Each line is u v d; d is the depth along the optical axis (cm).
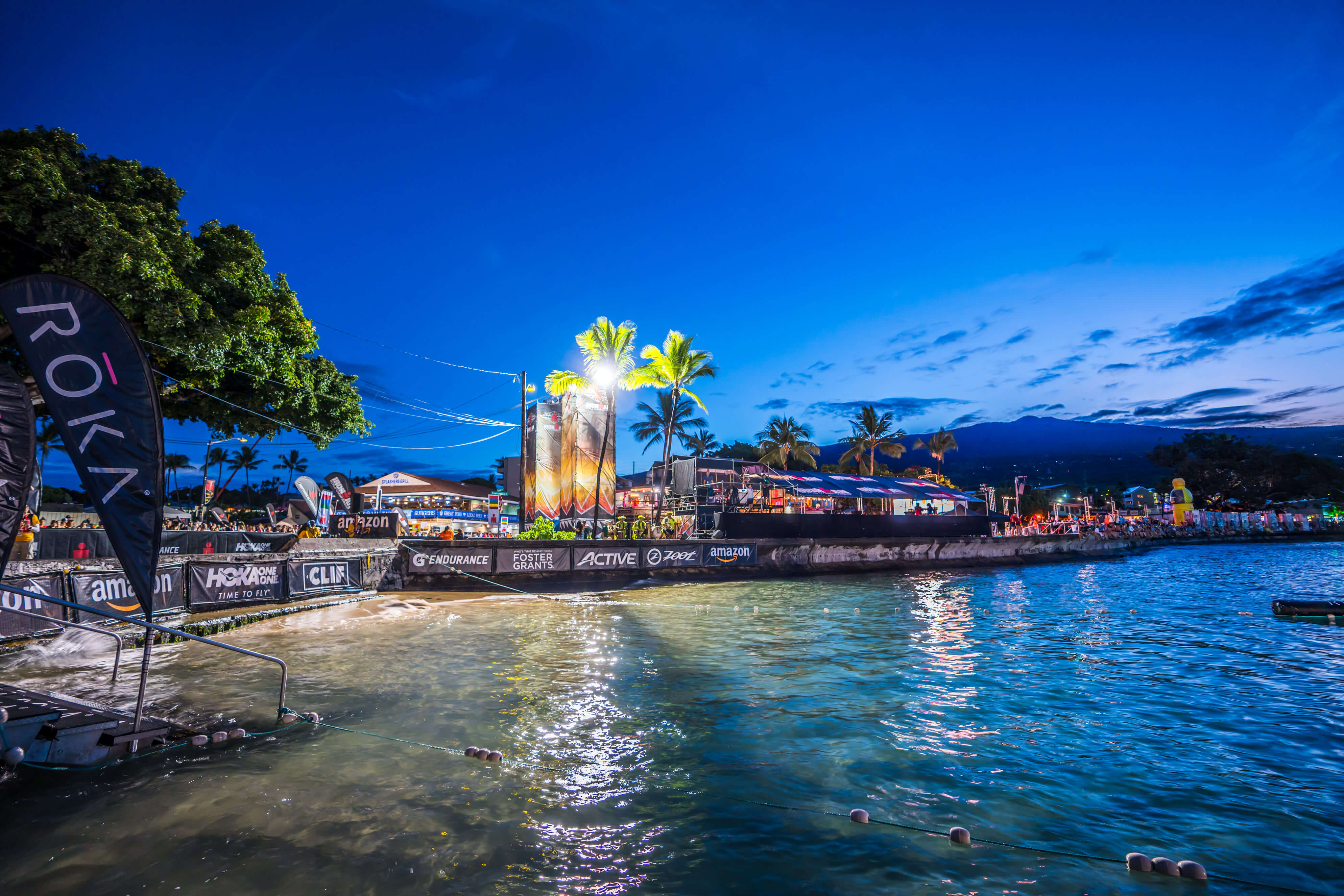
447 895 340
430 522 3331
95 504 505
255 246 1872
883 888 355
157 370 1686
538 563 2336
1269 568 3578
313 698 751
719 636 1259
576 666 959
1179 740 622
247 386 1934
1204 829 436
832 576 3039
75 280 495
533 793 486
